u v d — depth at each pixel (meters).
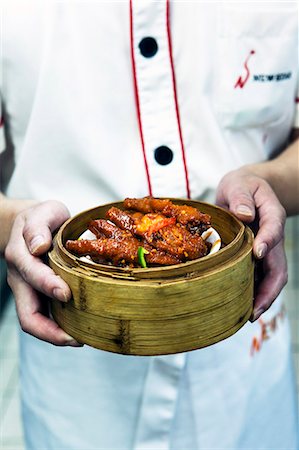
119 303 0.88
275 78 1.36
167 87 1.31
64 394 1.49
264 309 1.10
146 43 1.27
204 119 1.34
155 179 1.34
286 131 1.49
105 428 1.50
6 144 1.42
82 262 0.92
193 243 0.96
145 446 1.50
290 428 1.71
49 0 1.24
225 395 1.50
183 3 1.26
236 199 1.11
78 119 1.31
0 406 2.59
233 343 1.46
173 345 0.92
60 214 1.13
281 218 1.09
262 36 1.32
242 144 1.42
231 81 1.34
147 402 1.44
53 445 1.55
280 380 1.62
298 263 3.62
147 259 0.94
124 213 1.05
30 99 1.32
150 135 1.32
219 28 1.29
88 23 1.26
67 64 1.28
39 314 1.08
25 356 1.55
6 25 1.25
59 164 1.35
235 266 0.91
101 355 1.42
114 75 1.29
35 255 1.01
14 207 1.27
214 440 1.53
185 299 0.88
